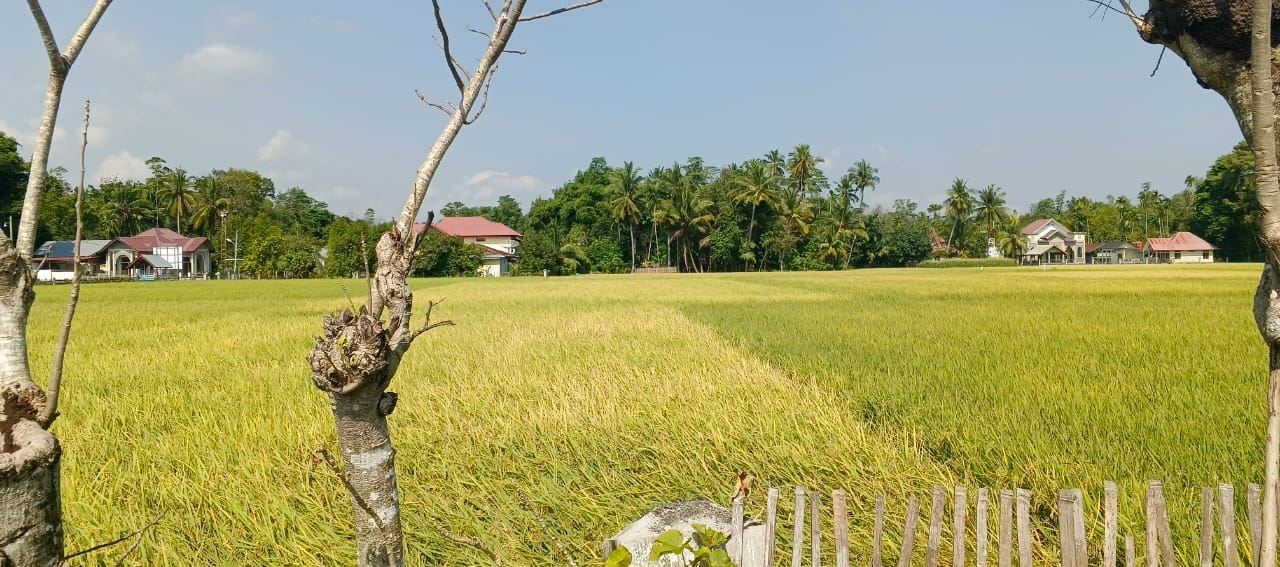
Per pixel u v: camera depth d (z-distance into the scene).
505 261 69.50
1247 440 5.13
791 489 4.71
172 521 4.11
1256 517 2.44
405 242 1.88
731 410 6.51
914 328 13.27
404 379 8.36
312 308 21.44
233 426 6.04
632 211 69.56
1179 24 2.20
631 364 9.34
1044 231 79.75
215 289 34.78
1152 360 8.76
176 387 8.05
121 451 5.46
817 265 69.62
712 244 68.88
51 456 1.48
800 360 9.62
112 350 11.47
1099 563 3.63
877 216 79.50
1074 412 6.14
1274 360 2.22
